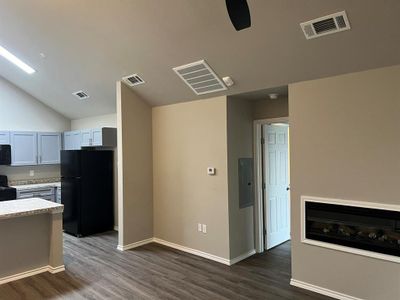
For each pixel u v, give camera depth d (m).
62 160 5.95
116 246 5.00
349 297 3.13
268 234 4.87
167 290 3.44
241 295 3.31
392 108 2.86
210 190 4.40
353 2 2.40
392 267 2.88
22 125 6.68
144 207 5.11
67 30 3.91
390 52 2.73
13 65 5.64
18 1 3.68
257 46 3.16
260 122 4.64
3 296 3.34
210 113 4.38
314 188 3.37
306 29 2.76
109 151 6.03
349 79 3.10
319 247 3.33
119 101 4.81
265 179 4.82
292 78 3.44
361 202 3.04
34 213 3.75
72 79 5.34
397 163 2.84
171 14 3.12
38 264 3.97
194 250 4.62
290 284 3.55
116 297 3.29
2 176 6.31
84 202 5.63
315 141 3.35
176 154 4.86
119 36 3.70
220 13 2.90
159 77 4.29
